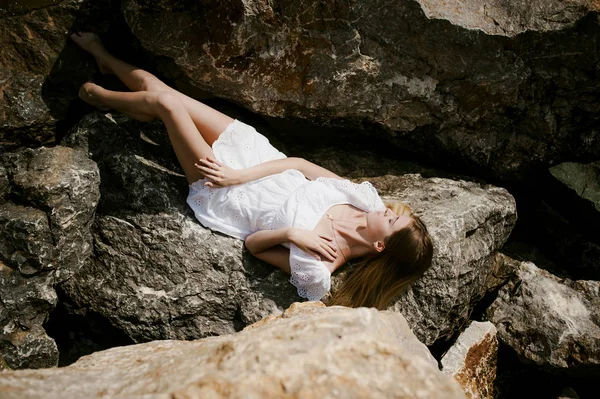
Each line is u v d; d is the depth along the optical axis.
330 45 3.78
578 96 3.98
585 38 3.75
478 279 3.91
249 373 2.11
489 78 3.93
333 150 4.38
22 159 3.45
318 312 2.71
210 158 3.47
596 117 4.04
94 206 3.47
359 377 2.13
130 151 3.71
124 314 3.46
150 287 3.48
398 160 4.40
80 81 3.87
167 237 3.52
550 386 3.87
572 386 3.84
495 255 4.18
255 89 3.91
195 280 3.48
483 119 4.13
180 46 3.73
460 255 3.70
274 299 3.50
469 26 3.76
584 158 4.21
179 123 3.45
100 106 3.69
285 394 2.06
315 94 3.94
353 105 4.00
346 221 3.58
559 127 4.11
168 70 3.89
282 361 2.15
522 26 3.78
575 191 4.17
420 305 3.63
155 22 3.66
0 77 3.72
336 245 3.54
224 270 3.50
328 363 2.15
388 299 3.59
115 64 3.73
